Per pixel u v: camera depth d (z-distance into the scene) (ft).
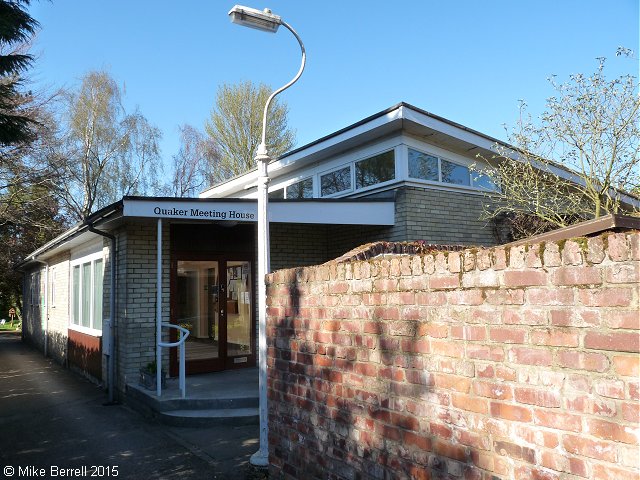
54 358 54.29
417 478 9.73
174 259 31.71
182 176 112.57
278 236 35.68
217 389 27.58
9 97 31.96
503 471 8.22
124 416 26.96
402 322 10.23
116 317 31.86
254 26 18.37
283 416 13.98
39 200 77.41
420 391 9.76
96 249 38.55
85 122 92.07
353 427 11.39
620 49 29.60
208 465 19.13
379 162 34.68
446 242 34.12
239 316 34.14
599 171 31.09
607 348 7.01
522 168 33.58
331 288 12.26
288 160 40.45
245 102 102.63
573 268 7.47
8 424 25.90
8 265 89.97
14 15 28.02
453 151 35.83
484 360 8.61
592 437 7.13
